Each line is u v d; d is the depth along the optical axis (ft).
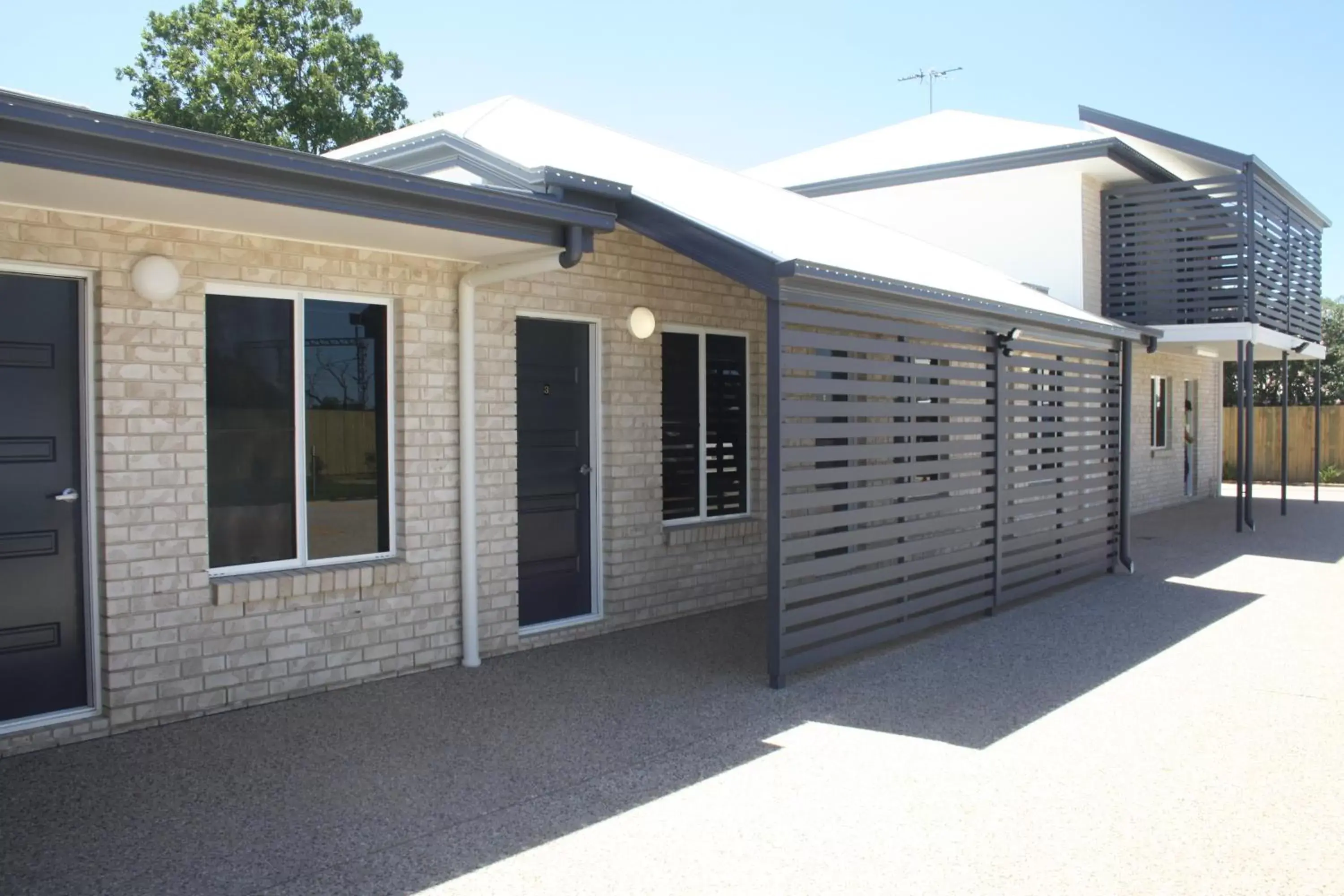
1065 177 52.21
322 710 20.39
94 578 18.53
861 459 24.67
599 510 27.76
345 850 14.08
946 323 27.94
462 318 23.45
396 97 100.37
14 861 13.69
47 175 14.85
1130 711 20.81
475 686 22.26
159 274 18.54
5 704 17.89
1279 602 32.99
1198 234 51.26
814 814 15.48
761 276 21.71
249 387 20.75
